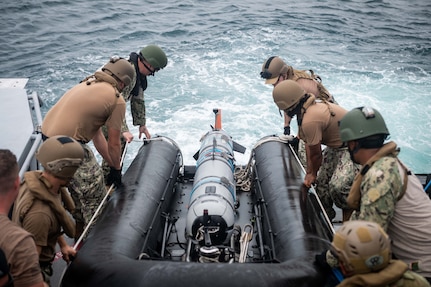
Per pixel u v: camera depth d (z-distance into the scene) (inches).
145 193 195.5
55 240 137.7
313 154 190.7
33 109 250.2
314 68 567.5
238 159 397.4
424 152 410.0
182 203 237.6
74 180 182.9
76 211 191.6
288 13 786.2
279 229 175.9
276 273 133.5
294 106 187.6
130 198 188.9
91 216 190.1
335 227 226.5
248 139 426.9
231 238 191.5
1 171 108.3
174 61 579.8
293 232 168.9
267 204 197.6
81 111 175.5
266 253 179.8
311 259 145.3
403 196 130.3
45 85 513.7
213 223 185.5
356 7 841.5
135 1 846.5
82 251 152.3
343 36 687.1
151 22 732.7
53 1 818.8
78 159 132.6
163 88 513.0
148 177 209.3
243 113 467.5
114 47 628.7
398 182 127.4
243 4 839.7
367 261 103.0
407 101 494.9
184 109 472.7
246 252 177.3
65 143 131.6
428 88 524.7
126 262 140.5
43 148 131.3
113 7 805.9
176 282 129.4
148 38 663.8
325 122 186.1
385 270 104.9
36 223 126.3
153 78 534.0
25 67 558.6
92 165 185.5
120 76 184.1
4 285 93.4
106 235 161.5
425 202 132.4
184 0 860.0
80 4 814.5
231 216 190.9
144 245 167.8
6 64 565.9
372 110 136.2
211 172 214.8
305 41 660.1
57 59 583.2
